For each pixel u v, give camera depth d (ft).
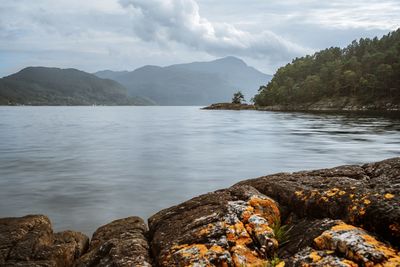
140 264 21.12
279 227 24.13
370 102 491.31
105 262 22.31
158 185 63.21
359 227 20.48
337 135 155.63
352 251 17.65
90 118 422.00
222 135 171.22
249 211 24.48
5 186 62.44
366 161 86.63
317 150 108.99
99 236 28.45
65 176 71.77
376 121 250.37
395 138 139.74
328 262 17.65
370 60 559.79
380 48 643.86
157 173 74.95
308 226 22.57
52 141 145.48
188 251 21.07
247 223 23.34
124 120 365.81
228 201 26.78
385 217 19.38
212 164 86.79
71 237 27.58
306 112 465.47
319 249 19.39
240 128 215.72
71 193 57.21
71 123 303.48
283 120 293.02
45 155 104.06
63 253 24.32
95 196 55.31
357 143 124.77
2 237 25.22
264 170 77.51
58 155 104.12
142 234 27.35
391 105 461.78
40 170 79.10
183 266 19.93
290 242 21.79
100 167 83.20
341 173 30.71
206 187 61.57
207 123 283.18
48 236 27.02
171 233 24.16
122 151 113.80
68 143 138.00
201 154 105.50
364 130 178.60
